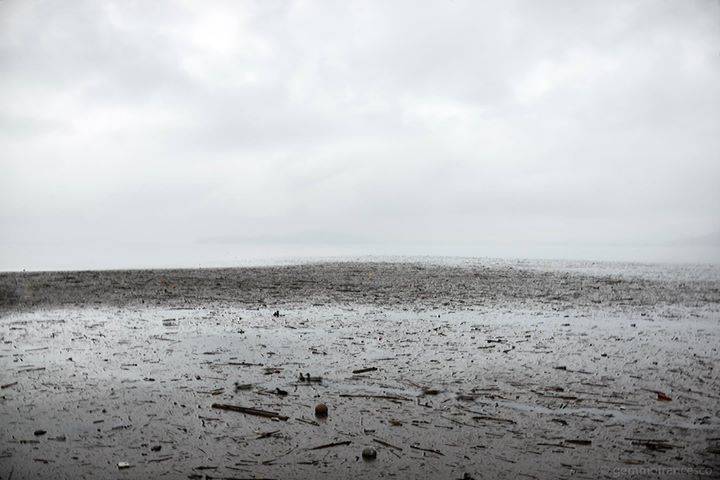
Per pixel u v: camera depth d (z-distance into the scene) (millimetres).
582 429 5523
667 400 6445
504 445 5109
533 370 7816
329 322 11969
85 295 16688
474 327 11375
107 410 6051
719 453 4930
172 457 4820
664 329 11164
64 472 4520
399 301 15602
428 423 5680
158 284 19922
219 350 9109
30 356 8656
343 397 6562
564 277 23594
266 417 5855
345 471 4555
